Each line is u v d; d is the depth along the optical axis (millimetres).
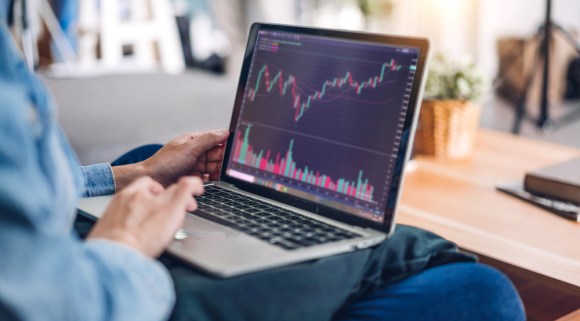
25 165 559
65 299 568
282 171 1053
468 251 1118
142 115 2477
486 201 1391
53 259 565
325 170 1001
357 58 1008
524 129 4102
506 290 903
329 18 4227
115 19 3535
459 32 4285
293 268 782
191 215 951
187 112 2596
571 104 4691
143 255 681
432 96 1695
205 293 719
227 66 3787
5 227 547
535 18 4691
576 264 1065
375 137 957
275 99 1091
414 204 1364
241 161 1108
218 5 3678
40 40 3438
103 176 1039
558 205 1320
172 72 3303
